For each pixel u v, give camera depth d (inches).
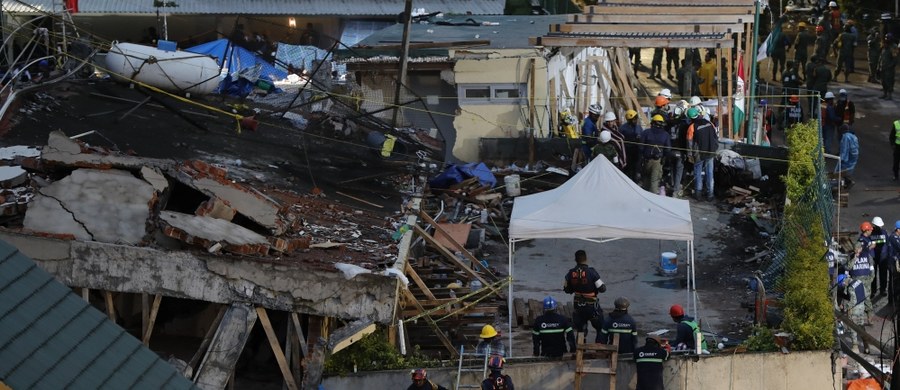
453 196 1670.8
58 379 600.1
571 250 1578.5
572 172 1775.3
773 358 1142.3
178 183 1136.2
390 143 1633.9
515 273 1493.6
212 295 1045.2
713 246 1595.7
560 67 2000.5
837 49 2871.6
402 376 1090.7
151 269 1035.3
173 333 1152.8
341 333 1050.7
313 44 2346.2
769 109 2249.0
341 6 2413.9
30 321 623.5
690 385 1138.0
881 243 1469.0
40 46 1720.0
